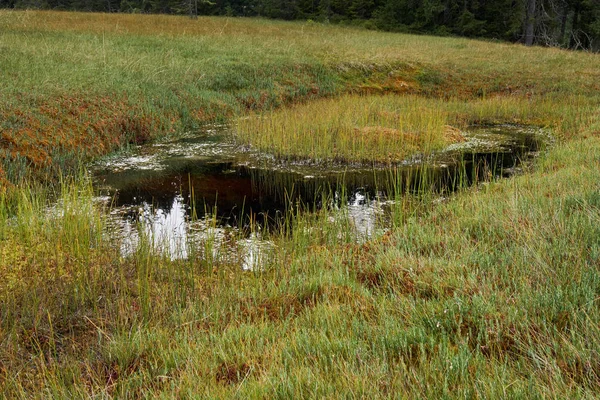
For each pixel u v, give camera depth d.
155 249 5.61
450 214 6.40
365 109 13.43
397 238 5.51
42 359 3.39
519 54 24.22
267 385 2.92
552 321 3.46
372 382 2.85
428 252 5.14
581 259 4.17
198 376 3.11
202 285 5.01
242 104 15.53
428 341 3.37
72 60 13.88
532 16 34.62
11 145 8.59
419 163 10.46
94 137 10.44
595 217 4.93
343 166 10.28
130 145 11.41
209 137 12.57
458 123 14.64
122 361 3.56
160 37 20.11
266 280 5.02
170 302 4.56
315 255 5.50
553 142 12.41
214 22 28.50
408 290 4.30
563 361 2.96
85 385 3.15
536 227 4.88
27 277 4.89
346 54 21.09
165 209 7.62
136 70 14.56
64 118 10.23
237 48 19.80
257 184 9.08
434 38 30.91
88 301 4.56
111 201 7.89
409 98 16.83
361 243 6.07
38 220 6.06
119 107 11.84
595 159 8.27
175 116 13.26
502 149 11.69
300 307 4.29
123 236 6.35
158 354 3.58
